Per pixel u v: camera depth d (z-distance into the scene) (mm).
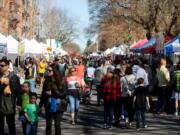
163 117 17750
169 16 46188
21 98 11305
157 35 26062
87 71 23578
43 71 33531
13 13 78688
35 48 38438
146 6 49125
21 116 11281
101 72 21375
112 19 56594
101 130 14680
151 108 19969
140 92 14688
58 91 11234
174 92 18781
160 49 25391
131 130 14688
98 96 21984
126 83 15281
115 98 14859
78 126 15562
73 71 16016
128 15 53406
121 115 15844
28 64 29250
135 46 36750
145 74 17453
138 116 14617
